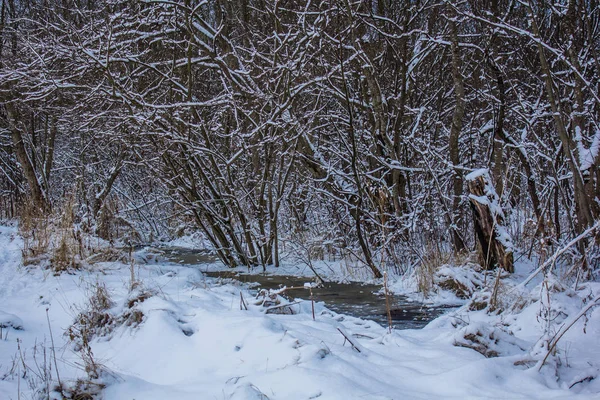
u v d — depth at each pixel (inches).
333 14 438.0
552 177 361.7
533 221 329.4
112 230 487.5
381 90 472.4
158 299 218.1
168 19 427.5
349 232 457.1
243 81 430.6
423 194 410.6
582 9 331.0
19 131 590.2
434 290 319.3
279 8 438.3
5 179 839.1
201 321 199.6
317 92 513.3
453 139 395.9
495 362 151.9
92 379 156.2
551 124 439.5
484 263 335.6
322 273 415.8
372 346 180.7
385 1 489.1
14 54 532.1
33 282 309.0
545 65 307.1
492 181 364.8
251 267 441.4
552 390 140.7
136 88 448.5
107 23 416.2
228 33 552.7
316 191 472.7
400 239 409.4
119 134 424.8
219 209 440.5
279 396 134.5
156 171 434.3
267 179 433.4
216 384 148.9
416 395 135.6
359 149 473.7
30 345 212.7
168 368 173.6
